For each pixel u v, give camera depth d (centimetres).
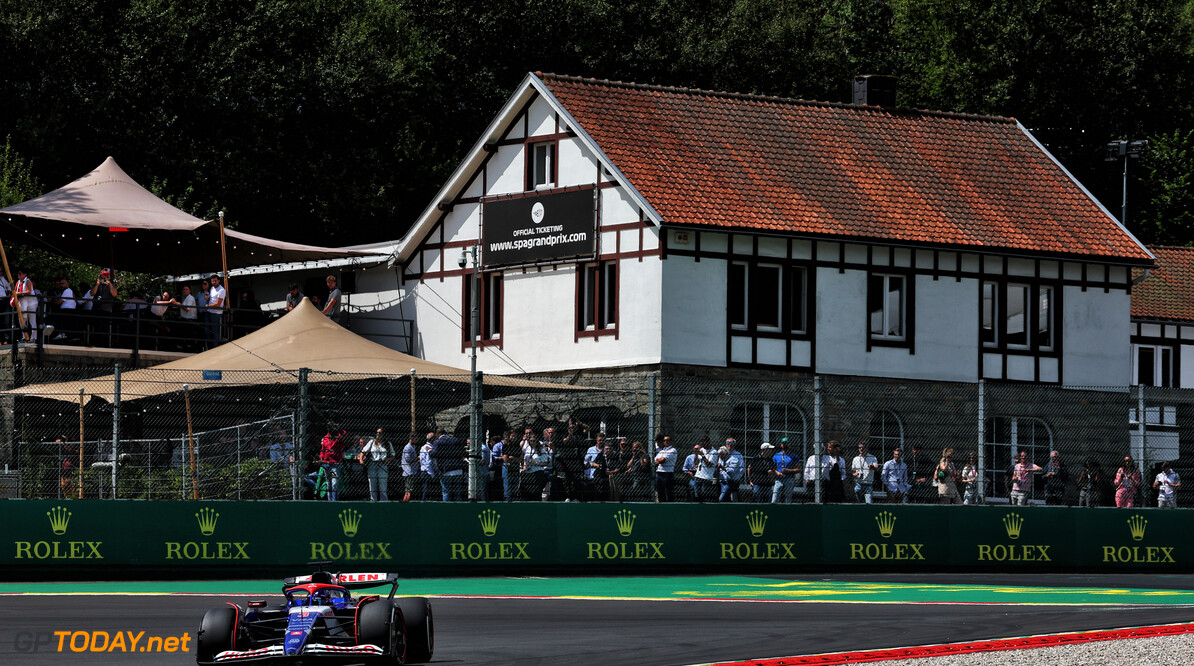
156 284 10669
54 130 11725
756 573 6075
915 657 3638
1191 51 15188
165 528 5625
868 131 9831
